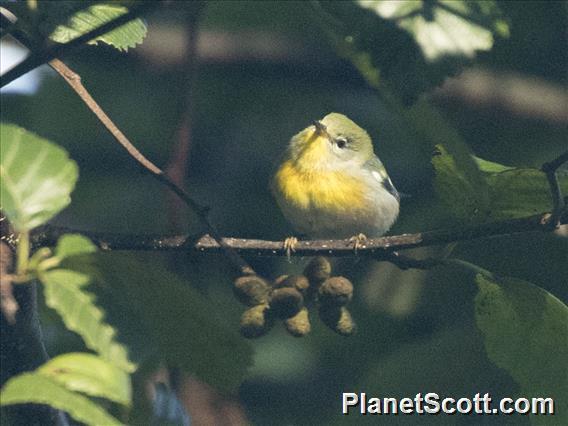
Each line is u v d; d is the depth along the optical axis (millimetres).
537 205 7617
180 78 14703
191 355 7008
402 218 14078
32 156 5496
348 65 15008
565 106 14664
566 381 7730
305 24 14633
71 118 14938
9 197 5430
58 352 9859
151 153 14906
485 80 14531
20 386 4820
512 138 14578
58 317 9000
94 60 14891
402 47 6090
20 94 14945
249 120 15320
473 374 11070
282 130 15289
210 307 6820
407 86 6078
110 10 7859
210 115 15250
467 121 14555
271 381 13727
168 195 9227
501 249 12266
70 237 5648
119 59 14805
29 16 6512
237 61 14891
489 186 7574
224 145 15203
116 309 6406
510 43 14383
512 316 7715
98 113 7453
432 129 6414
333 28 6199
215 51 14805
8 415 6957
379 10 6133
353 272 13375
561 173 7523
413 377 11016
